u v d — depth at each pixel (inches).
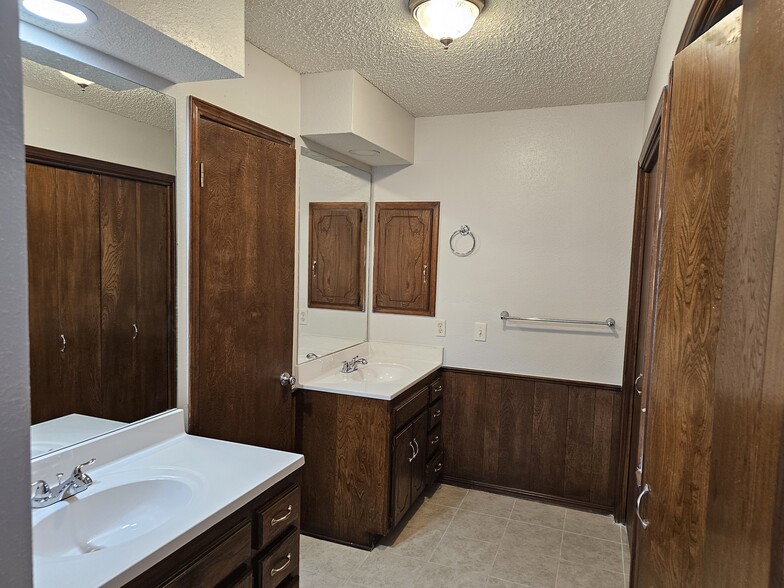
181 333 75.5
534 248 124.6
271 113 94.6
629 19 75.5
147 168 69.0
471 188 129.0
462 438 132.9
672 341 47.4
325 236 117.0
